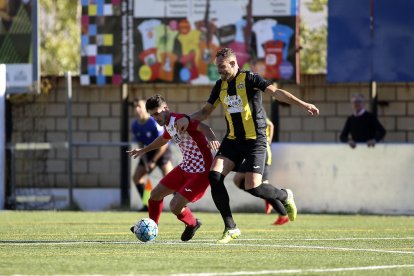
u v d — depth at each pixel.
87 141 52.94
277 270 19.16
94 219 39.22
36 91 48.97
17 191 52.00
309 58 67.00
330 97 50.72
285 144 45.62
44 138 52.38
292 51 47.97
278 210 33.34
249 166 25.77
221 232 30.78
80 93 52.88
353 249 24.53
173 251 23.45
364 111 45.84
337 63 47.47
